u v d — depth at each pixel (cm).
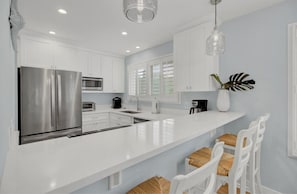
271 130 188
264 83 192
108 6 182
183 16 206
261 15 193
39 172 60
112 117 368
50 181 54
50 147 87
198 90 225
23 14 198
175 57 257
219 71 233
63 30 250
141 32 258
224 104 213
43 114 240
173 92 298
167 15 203
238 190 174
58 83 258
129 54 398
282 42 179
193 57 230
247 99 207
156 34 266
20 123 220
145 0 106
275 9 183
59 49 299
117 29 246
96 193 86
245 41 207
